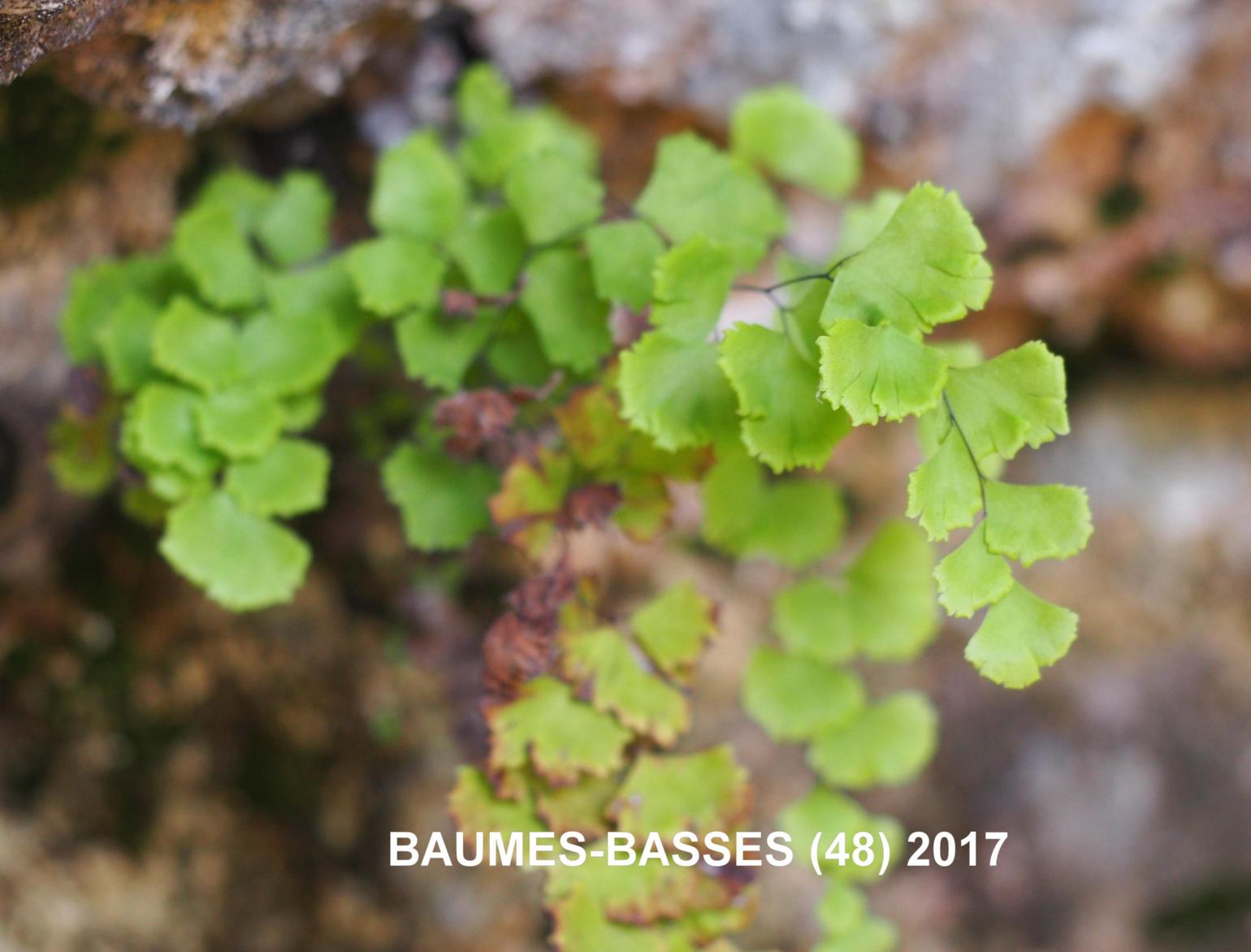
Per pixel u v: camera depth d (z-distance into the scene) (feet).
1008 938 1.79
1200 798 1.81
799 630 1.23
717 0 1.30
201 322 1.16
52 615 1.37
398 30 1.26
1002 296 1.58
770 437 1.02
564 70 1.32
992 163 1.41
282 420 1.16
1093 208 1.46
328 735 1.48
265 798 1.45
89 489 1.22
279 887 1.43
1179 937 1.82
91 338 1.19
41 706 1.35
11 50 1.01
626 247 1.11
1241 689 1.79
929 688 1.80
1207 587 1.78
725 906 1.12
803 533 1.23
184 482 1.15
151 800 1.38
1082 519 0.99
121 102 1.13
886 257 0.99
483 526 1.18
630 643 1.14
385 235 1.16
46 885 1.31
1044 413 0.99
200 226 1.17
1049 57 1.34
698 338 1.06
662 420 1.05
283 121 1.30
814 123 1.22
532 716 1.12
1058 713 1.80
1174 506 1.77
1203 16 1.31
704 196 1.11
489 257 1.15
